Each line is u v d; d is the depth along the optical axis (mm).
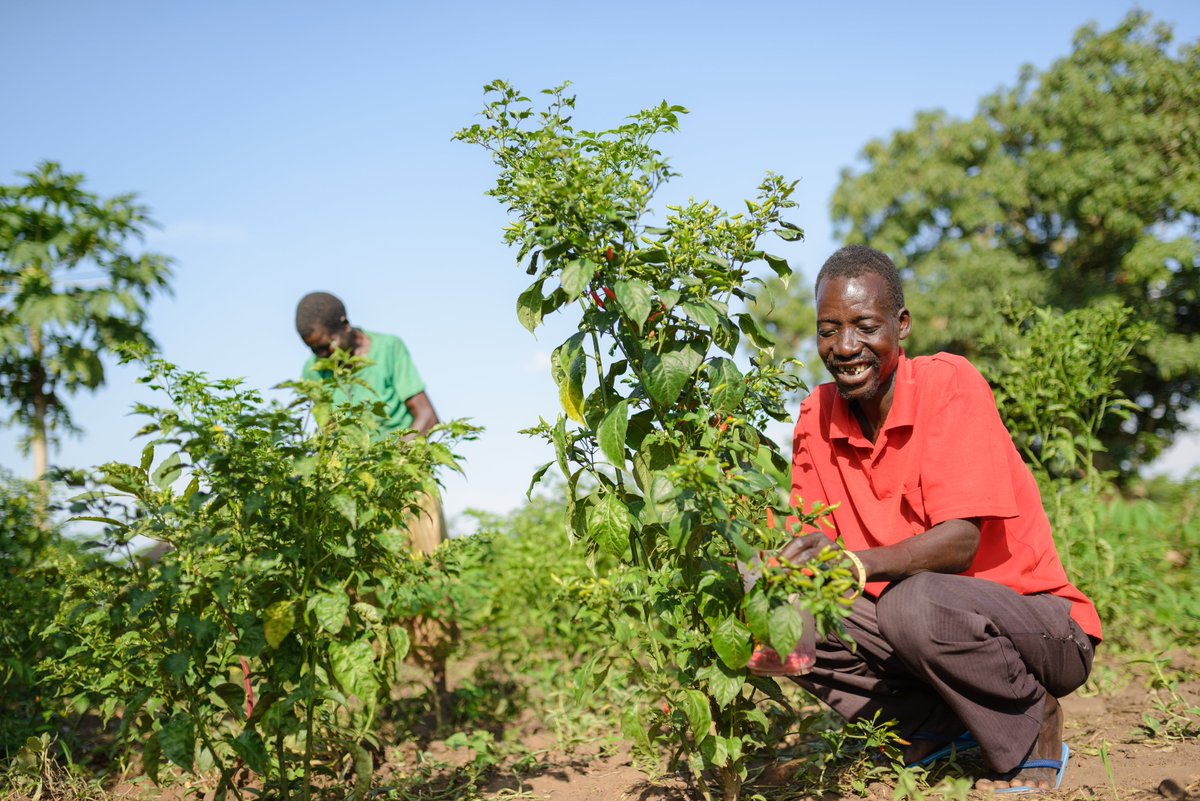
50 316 8016
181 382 2445
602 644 4312
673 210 2445
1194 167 16141
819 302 2785
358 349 4852
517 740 4145
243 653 2529
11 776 3576
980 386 2814
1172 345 16016
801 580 2168
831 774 3010
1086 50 17875
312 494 2520
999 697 2656
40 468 8352
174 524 2629
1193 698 3621
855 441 2893
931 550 2613
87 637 3369
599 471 2566
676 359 2393
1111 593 4766
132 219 8648
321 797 3102
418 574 3410
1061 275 17812
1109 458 16188
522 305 2592
